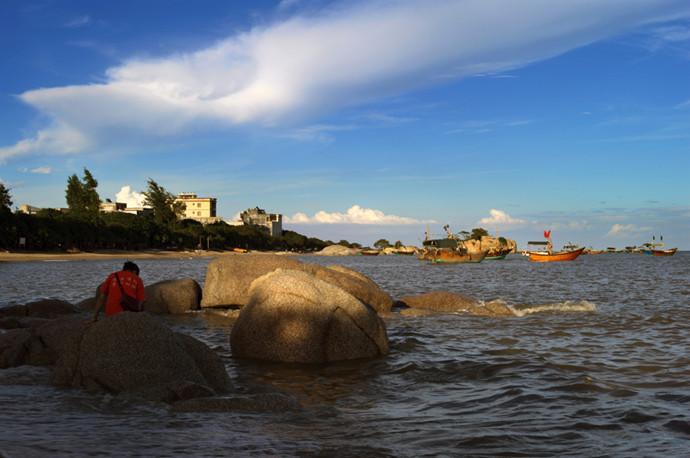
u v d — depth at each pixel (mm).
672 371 10977
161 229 152250
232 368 11789
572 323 18375
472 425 7418
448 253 112250
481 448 6406
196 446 6207
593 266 90688
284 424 7328
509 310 21031
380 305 21047
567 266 91125
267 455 5973
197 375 9133
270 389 9648
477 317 19969
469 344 14484
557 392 9297
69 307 19703
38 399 8438
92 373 9039
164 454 5883
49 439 6320
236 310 21859
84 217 125438
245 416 7664
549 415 7918
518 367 11375
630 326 17656
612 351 13328
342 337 12734
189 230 166750
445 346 14211
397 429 7191
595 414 7938
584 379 10156
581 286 38938
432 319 19422
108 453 5852
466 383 10234
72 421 7223
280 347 12578
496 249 139500
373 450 6250
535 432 7074
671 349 13562
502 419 7730
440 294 22797
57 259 101312
